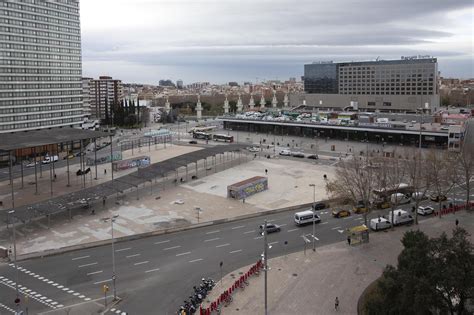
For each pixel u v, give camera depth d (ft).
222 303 241.55
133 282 273.13
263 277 274.16
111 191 426.92
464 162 435.53
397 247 317.42
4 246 329.52
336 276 273.13
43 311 239.71
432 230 350.43
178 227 367.25
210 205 430.61
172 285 268.41
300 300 244.22
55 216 398.21
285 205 428.97
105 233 354.95
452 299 201.05
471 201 435.53
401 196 405.59
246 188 456.86
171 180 531.91
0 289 265.34
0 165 654.53
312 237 341.00
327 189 407.64
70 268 294.05
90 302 248.93
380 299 210.18
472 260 185.68
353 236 323.78
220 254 314.35
